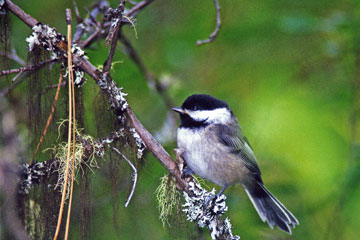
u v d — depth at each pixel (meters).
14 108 6.29
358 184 8.49
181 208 6.30
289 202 8.99
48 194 5.75
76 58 5.68
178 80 9.81
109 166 5.89
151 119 9.29
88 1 9.41
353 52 9.42
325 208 9.30
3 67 6.09
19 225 5.74
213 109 8.03
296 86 10.30
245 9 9.71
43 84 5.84
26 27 8.02
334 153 9.86
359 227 9.17
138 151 5.89
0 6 5.73
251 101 10.41
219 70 10.23
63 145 5.77
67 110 5.82
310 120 10.20
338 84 9.84
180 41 9.71
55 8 9.26
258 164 9.29
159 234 7.30
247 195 9.01
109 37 5.59
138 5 8.32
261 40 9.88
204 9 9.90
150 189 7.32
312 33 9.32
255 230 8.34
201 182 7.95
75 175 5.79
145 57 9.92
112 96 5.72
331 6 9.31
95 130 6.26
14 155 5.93
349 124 9.58
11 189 5.73
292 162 9.84
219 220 6.18
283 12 9.48
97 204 6.68
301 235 8.62
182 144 7.85
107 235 6.84
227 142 7.89
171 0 9.91
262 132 10.20
